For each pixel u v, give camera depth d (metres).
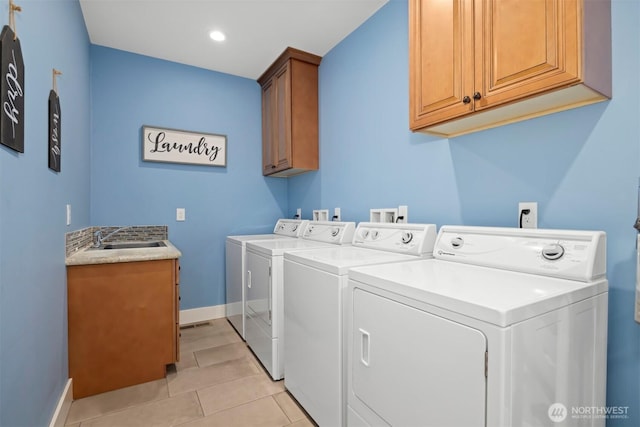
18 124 1.06
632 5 1.12
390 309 1.08
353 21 2.39
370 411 1.17
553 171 1.33
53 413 1.46
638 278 1.02
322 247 2.13
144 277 1.99
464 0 1.32
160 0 2.13
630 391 1.13
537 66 1.09
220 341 2.62
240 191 3.39
